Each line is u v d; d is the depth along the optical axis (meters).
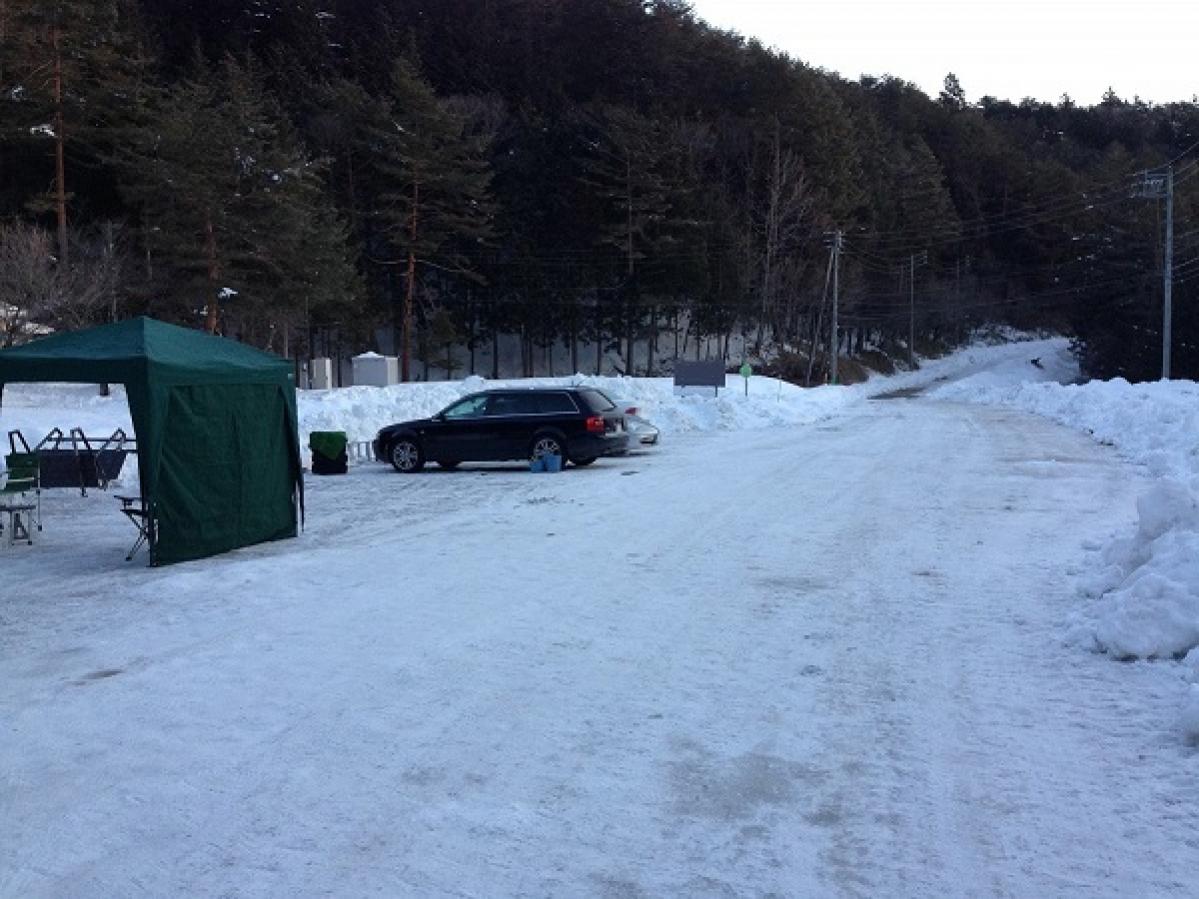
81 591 10.05
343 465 21.05
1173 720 5.91
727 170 78.25
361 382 37.78
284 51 69.19
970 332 108.31
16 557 12.05
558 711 6.36
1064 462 19.97
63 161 45.88
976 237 104.94
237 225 45.00
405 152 58.72
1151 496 8.59
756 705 6.41
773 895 4.17
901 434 28.28
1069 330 100.31
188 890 4.28
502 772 5.45
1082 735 5.79
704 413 32.16
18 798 5.21
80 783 5.38
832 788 5.20
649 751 5.71
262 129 47.56
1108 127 138.75
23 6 43.66
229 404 12.16
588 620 8.51
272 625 8.52
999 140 114.50
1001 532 12.25
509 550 11.69
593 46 82.44
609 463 21.64
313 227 50.31
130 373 11.21
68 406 28.39
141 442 11.23
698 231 67.69
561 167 68.56
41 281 32.44
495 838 4.71
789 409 35.25
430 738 5.95
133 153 44.59
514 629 8.25
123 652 7.81
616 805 5.04
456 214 60.81
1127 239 76.19
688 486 17.27
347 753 5.74
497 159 68.56
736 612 8.69
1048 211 103.00
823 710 6.31
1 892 4.29
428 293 65.50
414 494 17.23
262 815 4.98
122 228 45.94
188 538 11.54
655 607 8.91
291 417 13.13
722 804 5.04
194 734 6.06
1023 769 5.36
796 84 81.00
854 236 81.38
